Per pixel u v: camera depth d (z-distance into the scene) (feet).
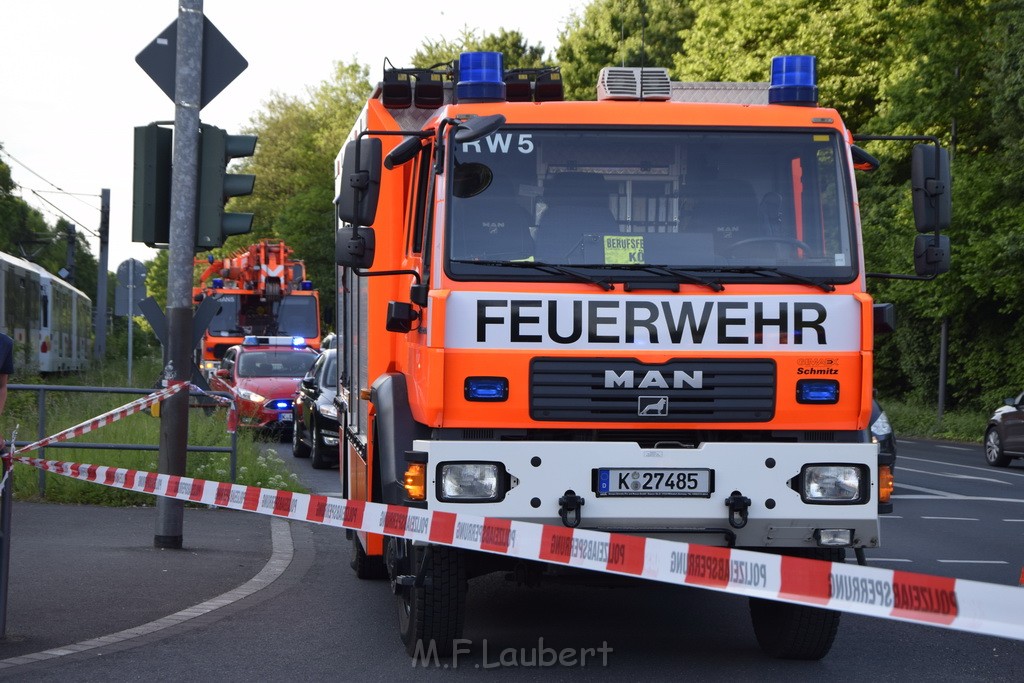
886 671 22.88
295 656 23.32
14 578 30.17
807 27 131.85
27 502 44.45
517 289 21.86
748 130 23.30
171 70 34.22
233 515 44.42
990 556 38.42
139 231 34.86
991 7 106.63
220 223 34.37
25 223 201.05
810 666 23.25
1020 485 64.80
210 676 21.65
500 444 21.30
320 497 23.09
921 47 116.26
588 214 22.61
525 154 22.85
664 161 23.04
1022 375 113.70
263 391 82.38
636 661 23.44
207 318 35.65
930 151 23.99
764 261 22.62
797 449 21.63
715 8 143.84
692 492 21.45
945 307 112.06
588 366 21.79
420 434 23.21
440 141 22.63
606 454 21.35
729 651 24.54
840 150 23.41
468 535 20.43
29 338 115.85
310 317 113.09
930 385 130.41
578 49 176.04
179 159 34.17
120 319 268.21
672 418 21.89
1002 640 25.85
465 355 21.71
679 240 22.65
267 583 30.86
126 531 38.17
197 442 52.60
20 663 22.17
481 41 200.95
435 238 22.24
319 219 205.77
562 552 19.40
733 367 22.02
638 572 18.44
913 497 57.57
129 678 21.40
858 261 22.71
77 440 49.78
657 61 176.65
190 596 28.73
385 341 26.16
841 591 15.72
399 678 21.71
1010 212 103.91
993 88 107.04
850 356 22.30
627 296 21.97
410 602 23.34
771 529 21.54
